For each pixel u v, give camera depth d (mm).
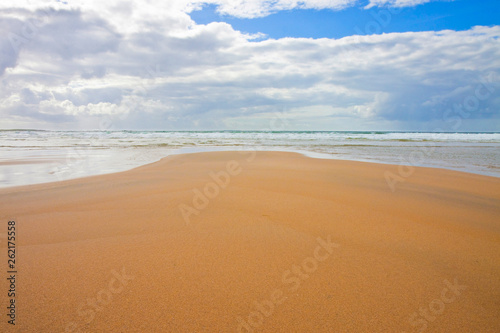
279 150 19953
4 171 10281
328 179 8656
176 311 2580
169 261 3480
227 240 4121
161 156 15492
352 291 2902
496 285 3027
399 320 2492
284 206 5801
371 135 46812
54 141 28000
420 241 4133
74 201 6156
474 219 5133
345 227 4656
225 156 15414
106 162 12914
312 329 2383
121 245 3938
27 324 2381
